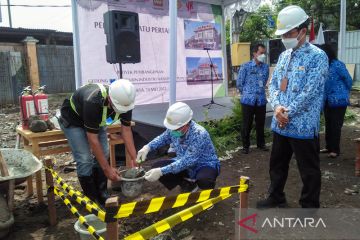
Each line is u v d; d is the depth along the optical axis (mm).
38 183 4172
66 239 3486
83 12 7027
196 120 7129
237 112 7402
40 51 16453
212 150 3904
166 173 3617
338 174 5117
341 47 10094
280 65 3654
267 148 6531
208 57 9492
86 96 3566
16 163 4121
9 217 3467
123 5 7637
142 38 8055
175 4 5617
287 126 3506
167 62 8578
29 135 4105
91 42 7207
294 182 4832
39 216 4004
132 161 4066
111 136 4996
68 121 3914
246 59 19922
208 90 9609
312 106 3395
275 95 3645
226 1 9570
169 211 4000
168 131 3967
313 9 20375
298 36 3363
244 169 5492
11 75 15727
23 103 4402
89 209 2475
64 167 5809
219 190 2617
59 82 17172
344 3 9820
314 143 3469
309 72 3340
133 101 3533
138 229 3656
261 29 24641
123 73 7773
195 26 9078
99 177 4262
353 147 6605
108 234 2082
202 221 3746
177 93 8891
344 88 5719
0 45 15586
